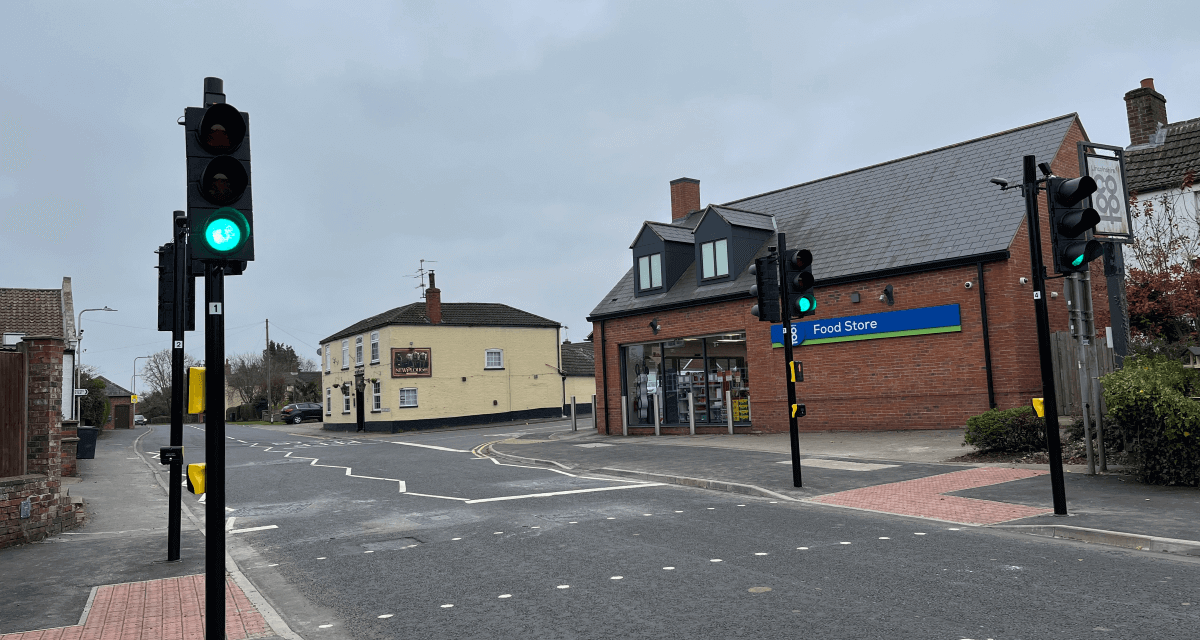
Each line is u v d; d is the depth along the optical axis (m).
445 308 44.06
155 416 87.00
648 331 26.33
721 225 24.58
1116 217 14.28
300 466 20.42
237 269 5.32
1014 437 14.26
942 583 6.62
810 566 7.38
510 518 10.70
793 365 12.45
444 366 41.47
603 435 27.14
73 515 11.09
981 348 18.56
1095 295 20.62
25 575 8.20
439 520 10.80
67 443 18.53
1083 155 14.10
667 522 9.93
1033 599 6.07
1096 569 6.91
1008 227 18.77
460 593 7.03
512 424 41.09
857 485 12.29
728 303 23.84
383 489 14.52
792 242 24.09
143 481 17.47
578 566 7.78
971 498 10.61
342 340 45.75
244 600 7.07
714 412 24.41
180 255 8.84
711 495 12.32
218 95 5.32
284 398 78.31
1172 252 18.52
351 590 7.36
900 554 7.75
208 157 5.20
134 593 7.41
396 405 39.66
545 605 6.51
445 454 22.44
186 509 13.25
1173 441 10.45
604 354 27.94
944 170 22.55
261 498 14.04
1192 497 9.69
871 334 20.56
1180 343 15.93
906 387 19.89
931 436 18.20
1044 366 9.23
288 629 6.15
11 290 37.19
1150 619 5.50
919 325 19.64
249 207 5.23
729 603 6.30
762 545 8.38
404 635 5.95
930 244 20.03
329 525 10.86
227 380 84.25
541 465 18.12
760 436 22.02
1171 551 7.46
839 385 21.27
